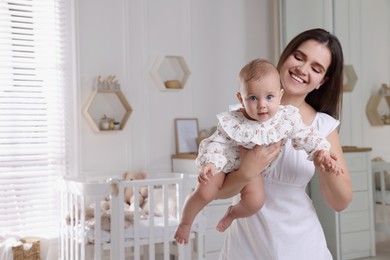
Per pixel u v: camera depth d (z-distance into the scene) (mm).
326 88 1770
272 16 5164
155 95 4574
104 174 4332
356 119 4094
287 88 1679
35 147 4109
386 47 3836
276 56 5125
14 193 4004
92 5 4285
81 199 3529
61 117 4195
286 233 1688
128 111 4379
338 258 4309
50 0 4156
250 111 1571
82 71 4246
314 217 1746
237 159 1643
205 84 4820
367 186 4004
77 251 3605
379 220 3930
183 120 4680
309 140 1589
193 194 1681
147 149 4539
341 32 4273
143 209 4012
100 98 4355
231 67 4949
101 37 4328
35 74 4113
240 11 5000
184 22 4711
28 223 4059
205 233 3963
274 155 1597
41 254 4039
